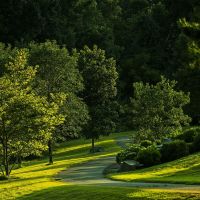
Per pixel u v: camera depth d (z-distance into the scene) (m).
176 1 182.88
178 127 78.62
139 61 184.75
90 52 114.12
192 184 37.44
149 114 78.50
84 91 112.19
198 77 120.50
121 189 35.72
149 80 174.88
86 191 36.81
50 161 87.00
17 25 174.12
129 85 185.62
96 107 110.00
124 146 110.50
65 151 115.50
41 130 65.75
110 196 33.31
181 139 67.75
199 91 125.69
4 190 46.72
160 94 79.19
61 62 98.25
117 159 68.00
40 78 94.88
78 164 77.19
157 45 194.88
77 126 97.81
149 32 198.38
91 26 198.88
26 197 40.25
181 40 160.12
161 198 30.12
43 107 66.50
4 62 107.00
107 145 116.56
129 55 197.88
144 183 40.75
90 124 108.19
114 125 111.62
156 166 55.94
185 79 125.25
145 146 68.81
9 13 173.50
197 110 129.50
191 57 34.28
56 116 69.12
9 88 64.75
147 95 79.12
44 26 179.00
